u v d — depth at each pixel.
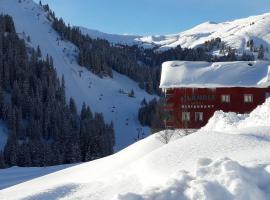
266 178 9.96
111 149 123.94
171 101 53.53
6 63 165.88
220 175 9.98
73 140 116.12
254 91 52.59
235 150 13.97
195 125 53.06
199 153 14.26
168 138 33.53
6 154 103.75
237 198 9.31
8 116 141.88
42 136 139.75
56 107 150.25
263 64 55.97
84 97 199.38
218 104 52.78
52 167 55.59
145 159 15.23
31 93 156.12
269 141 14.76
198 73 54.78
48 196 14.51
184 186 10.23
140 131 171.12
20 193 18.56
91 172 25.73
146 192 10.32
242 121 26.47
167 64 57.91
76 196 14.02
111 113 191.75
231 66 55.72
